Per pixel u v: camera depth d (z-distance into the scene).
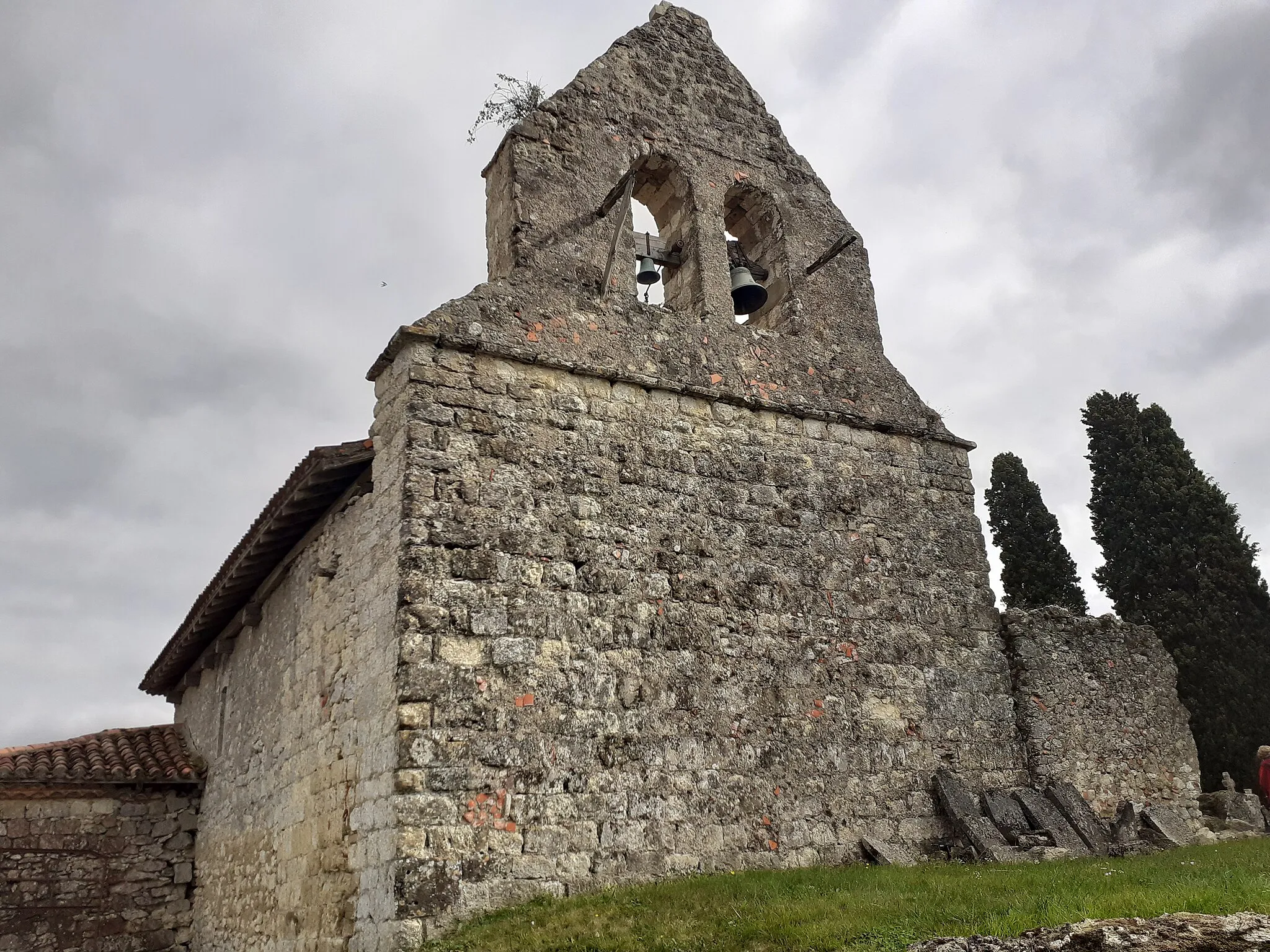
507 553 10.02
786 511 12.08
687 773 10.23
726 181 13.77
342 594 11.09
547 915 8.43
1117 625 14.28
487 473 10.23
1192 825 13.50
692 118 13.83
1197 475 24.03
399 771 8.81
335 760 10.47
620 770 9.86
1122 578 23.88
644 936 7.77
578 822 9.45
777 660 11.26
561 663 9.91
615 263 12.30
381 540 10.09
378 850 8.96
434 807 8.81
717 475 11.74
